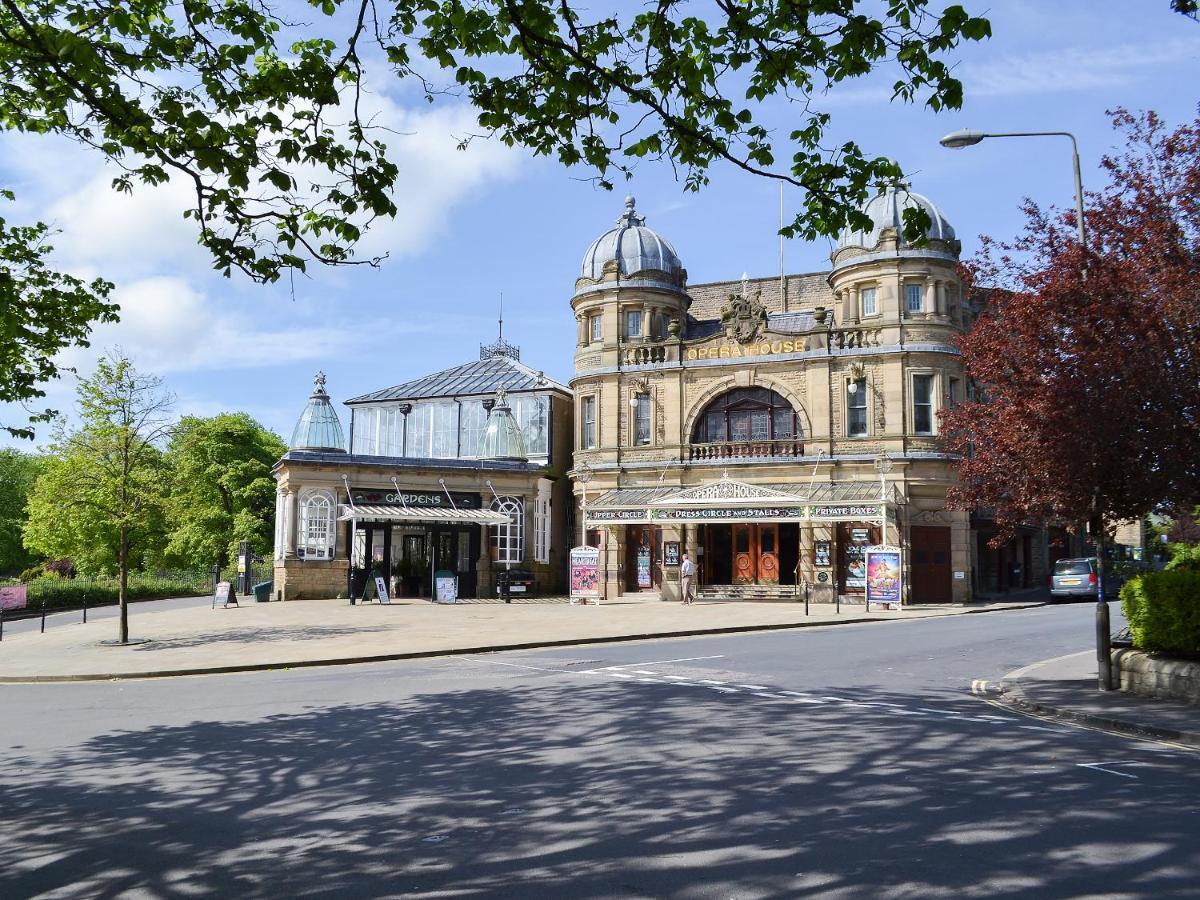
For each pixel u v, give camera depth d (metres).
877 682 14.33
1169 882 5.46
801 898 5.27
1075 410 11.84
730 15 8.05
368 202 8.23
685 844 6.28
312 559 36.62
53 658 19.50
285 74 7.98
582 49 8.59
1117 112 13.16
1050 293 12.58
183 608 34.59
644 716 11.23
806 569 36.50
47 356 15.50
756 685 13.97
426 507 38.69
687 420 39.91
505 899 5.35
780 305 46.97
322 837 6.65
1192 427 11.85
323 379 39.72
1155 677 12.48
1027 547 45.31
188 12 8.11
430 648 19.80
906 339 36.56
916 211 8.68
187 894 5.59
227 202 8.01
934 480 35.88
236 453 56.50
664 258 42.69
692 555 38.66
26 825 7.12
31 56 7.92
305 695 13.65
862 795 7.48
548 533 42.91
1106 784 7.82
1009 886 5.41
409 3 8.43
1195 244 12.46
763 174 8.73
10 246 13.86
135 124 7.86
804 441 37.72
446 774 8.48
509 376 47.94
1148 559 20.02
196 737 10.52
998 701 12.65
